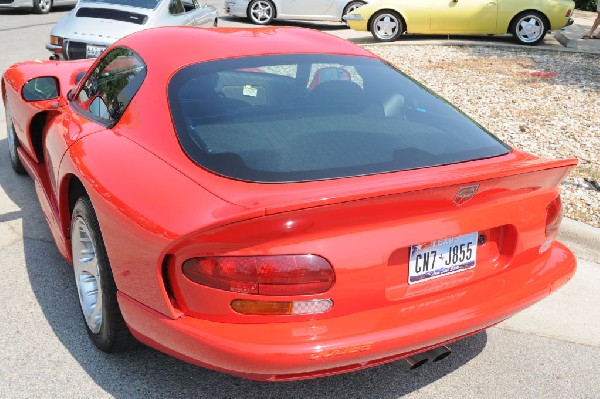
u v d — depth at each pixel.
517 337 3.53
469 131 3.05
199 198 2.42
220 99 2.88
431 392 3.00
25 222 4.65
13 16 17.03
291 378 2.38
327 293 2.31
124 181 2.69
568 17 13.13
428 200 2.44
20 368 3.01
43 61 5.29
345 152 2.66
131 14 9.30
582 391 3.07
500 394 3.01
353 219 2.33
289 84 3.04
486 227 2.64
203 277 2.31
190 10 11.12
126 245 2.57
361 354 2.34
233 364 2.29
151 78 3.07
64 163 3.23
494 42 13.57
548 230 2.92
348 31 16.03
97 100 3.56
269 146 2.64
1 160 5.99
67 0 18.55
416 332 2.43
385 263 2.39
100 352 3.16
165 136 2.78
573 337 3.55
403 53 12.09
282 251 2.27
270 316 2.30
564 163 2.72
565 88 9.23
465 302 2.62
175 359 3.12
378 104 3.05
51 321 3.42
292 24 17.55
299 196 2.37
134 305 2.62
